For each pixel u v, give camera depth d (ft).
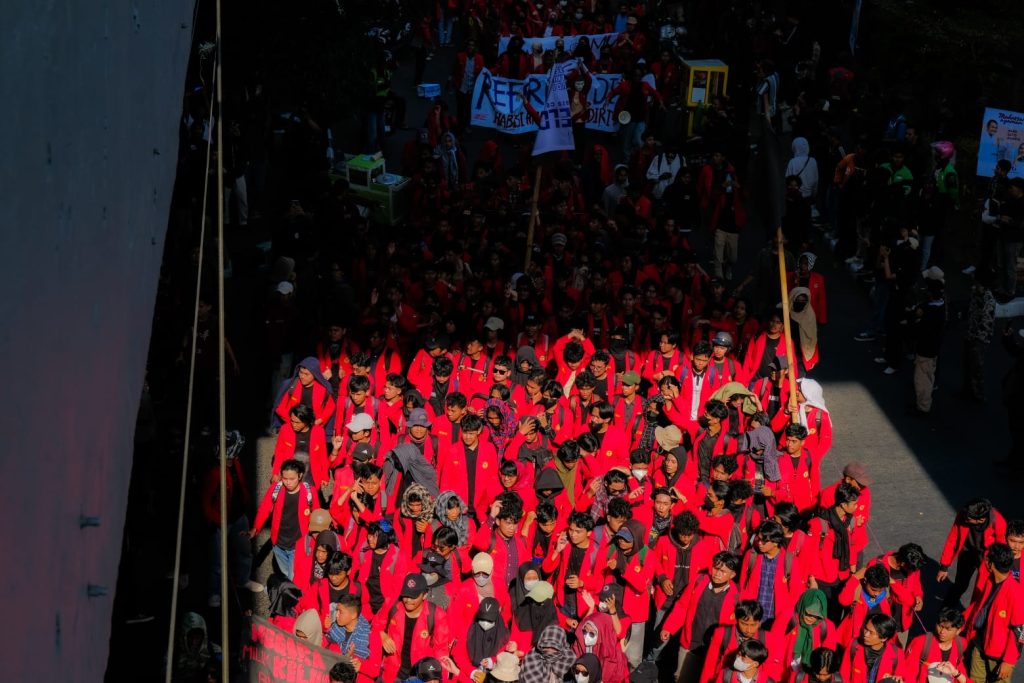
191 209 54.08
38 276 8.68
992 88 84.69
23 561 7.86
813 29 94.38
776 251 57.21
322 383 44.37
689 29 110.01
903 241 56.90
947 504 49.39
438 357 46.98
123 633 31.78
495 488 40.57
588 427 43.68
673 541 36.19
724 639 32.81
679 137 84.12
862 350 61.41
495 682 32.53
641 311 53.11
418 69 95.55
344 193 65.31
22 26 8.41
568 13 102.63
